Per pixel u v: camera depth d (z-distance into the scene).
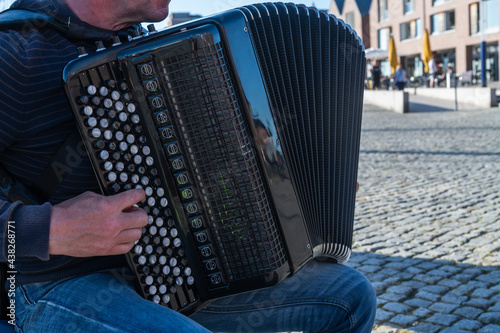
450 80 28.00
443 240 4.75
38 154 1.40
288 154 1.59
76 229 1.22
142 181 1.37
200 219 1.46
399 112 20.00
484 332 3.04
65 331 1.30
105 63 1.32
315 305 1.70
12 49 1.33
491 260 4.17
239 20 1.45
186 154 1.42
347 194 1.88
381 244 4.76
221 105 1.41
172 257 1.45
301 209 1.59
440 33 35.12
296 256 1.57
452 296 3.56
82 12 1.47
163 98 1.37
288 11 1.66
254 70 1.46
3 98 1.32
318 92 1.70
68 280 1.39
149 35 1.37
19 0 1.46
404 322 3.23
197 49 1.37
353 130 1.90
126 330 1.28
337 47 1.77
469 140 10.92
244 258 1.50
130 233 1.28
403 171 8.20
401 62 36.62
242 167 1.44
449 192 6.55
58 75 1.39
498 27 32.06
